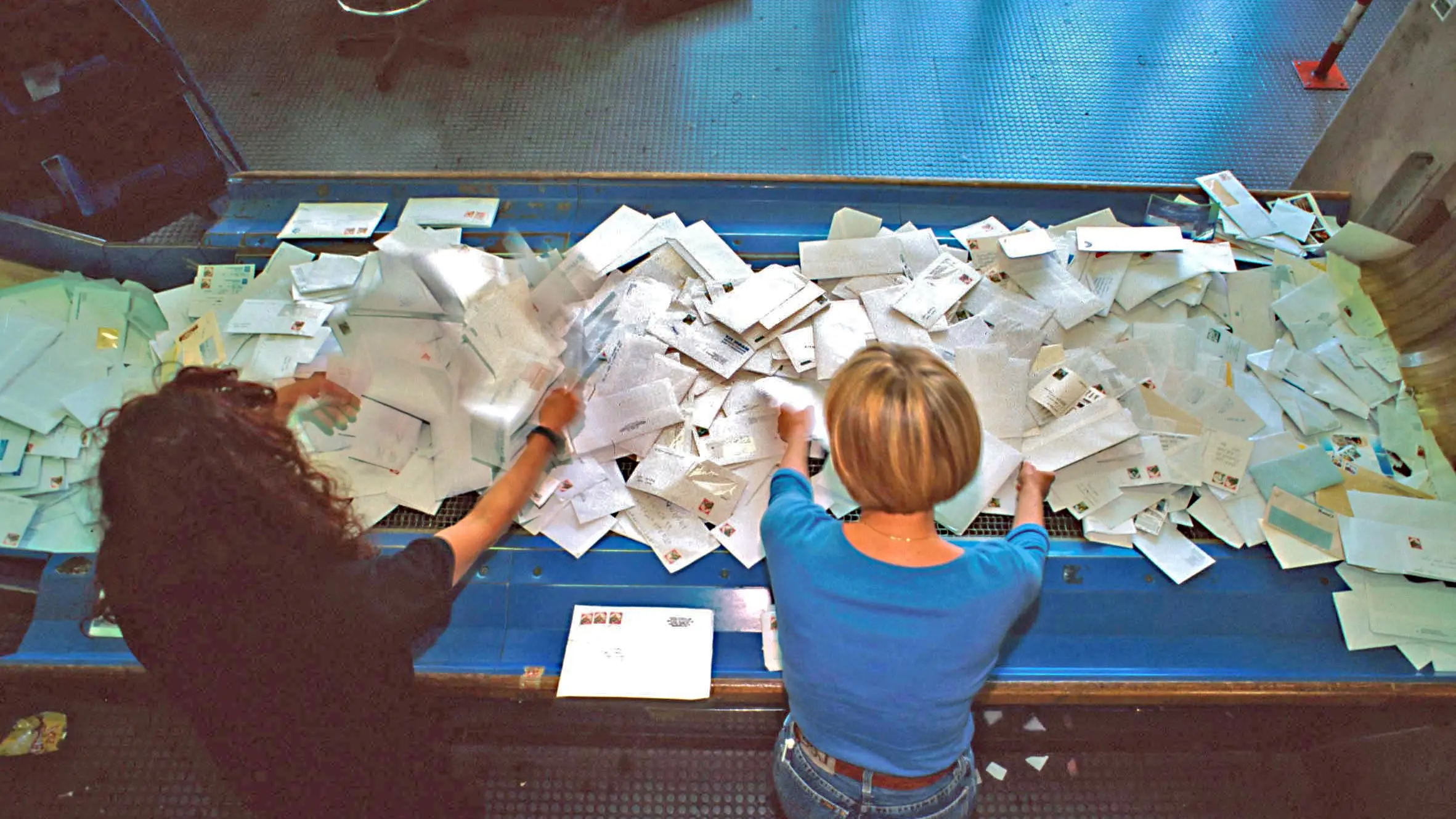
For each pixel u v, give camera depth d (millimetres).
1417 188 1872
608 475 1595
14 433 1639
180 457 871
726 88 2645
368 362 1633
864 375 957
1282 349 1745
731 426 1635
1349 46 2682
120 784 1492
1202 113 2562
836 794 1119
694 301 1793
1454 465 1615
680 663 1433
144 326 1812
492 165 2484
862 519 1045
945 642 969
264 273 1859
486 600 1509
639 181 2002
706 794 1497
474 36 2797
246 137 2541
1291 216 1939
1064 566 1528
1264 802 1481
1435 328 1692
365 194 2016
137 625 911
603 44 2771
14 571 1534
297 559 927
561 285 1724
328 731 991
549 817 1482
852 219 1860
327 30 2801
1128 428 1592
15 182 1737
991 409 1620
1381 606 1493
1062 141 2510
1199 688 1422
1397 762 1443
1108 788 1497
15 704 1523
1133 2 2828
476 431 1576
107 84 1691
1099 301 1757
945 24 2797
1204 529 1575
